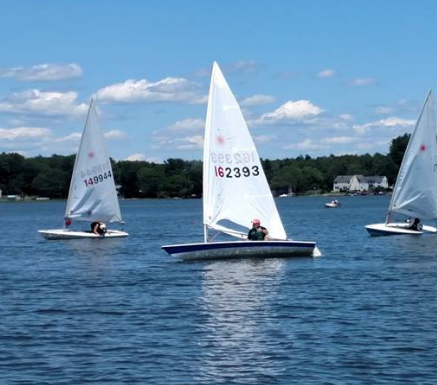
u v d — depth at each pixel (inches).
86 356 1047.6
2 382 940.6
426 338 1119.0
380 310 1325.0
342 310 1327.5
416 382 928.9
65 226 2925.7
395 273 1786.4
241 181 2033.7
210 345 1096.2
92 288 1619.1
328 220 4729.3
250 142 2039.9
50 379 951.6
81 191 2888.8
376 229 2839.6
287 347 1080.2
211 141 2020.2
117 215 2938.0
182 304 1397.6
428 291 1519.4
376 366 988.6
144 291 1555.1
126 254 2358.5
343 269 1849.2
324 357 1029.8
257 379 946.7
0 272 1940.2
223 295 1485.0
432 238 2704.2
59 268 2006.6
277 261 1987.0
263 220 2048.5
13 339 1141.7
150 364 1008.9
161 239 3073.3
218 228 2023.9
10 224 4896.7
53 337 1152.2
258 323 1229.7
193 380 945.5
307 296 1467.8
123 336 1152.8
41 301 1460.4
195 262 1974.7
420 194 2765.7
